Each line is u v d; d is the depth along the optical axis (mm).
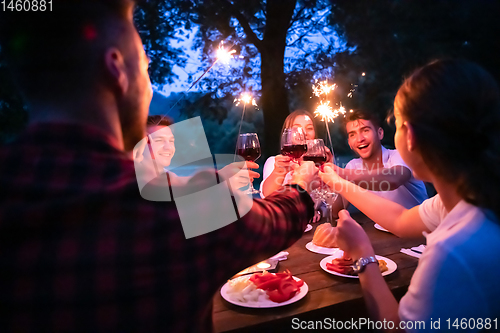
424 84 758
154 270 416
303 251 1559
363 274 917
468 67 738
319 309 1023
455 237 706
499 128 714
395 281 1199
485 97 715
